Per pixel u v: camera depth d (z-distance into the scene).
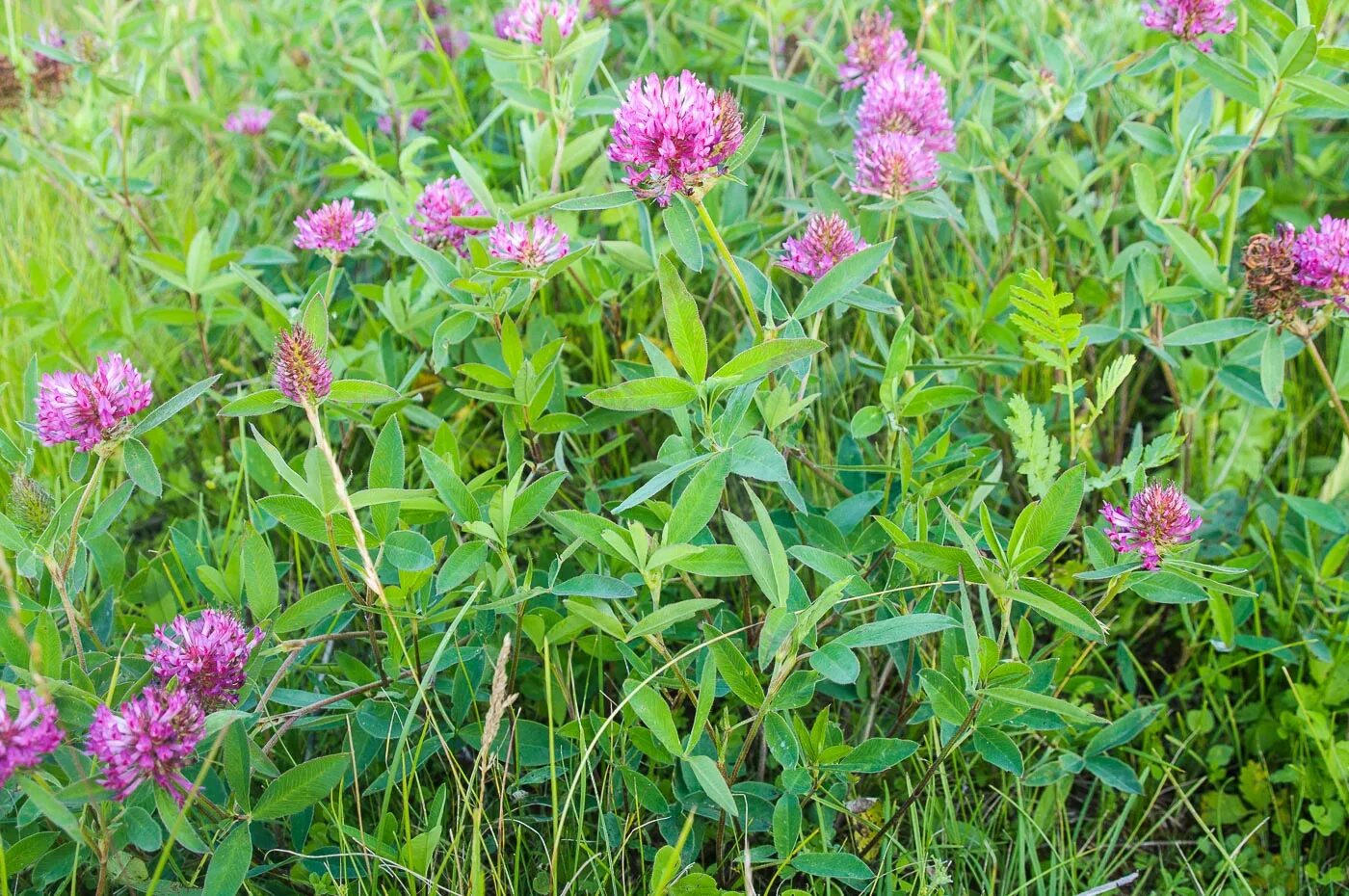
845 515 0.55
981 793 0.55
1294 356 0.64
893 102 0.60
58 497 0.59
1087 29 0.78
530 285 0.56
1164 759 0.57
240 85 0.89
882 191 0.58
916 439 0.58
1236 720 0.58
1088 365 0.65
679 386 0.48
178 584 0.57
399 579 0.50
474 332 0.64
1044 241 0.67
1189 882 0.55
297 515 0.49
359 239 0.60
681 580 0.56
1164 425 0.62
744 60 0.74
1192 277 0.62
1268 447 0.64
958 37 0.75
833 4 0.76
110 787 0.44
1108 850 0.54
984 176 0.69
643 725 0.52
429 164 0.75
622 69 0.82
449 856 0.51
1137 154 0.71
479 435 0.65
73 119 0.76
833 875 0.48
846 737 0.56
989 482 0.55
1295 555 0.58
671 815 0.51
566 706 0.54
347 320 0.70
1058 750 0.56
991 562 0.48
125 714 0.45
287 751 0.52
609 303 0.64
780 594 0.47
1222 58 0.58
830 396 0.65
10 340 0.67
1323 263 0.54
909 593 0.53
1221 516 0.61
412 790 0.53
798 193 0.69
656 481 0.47
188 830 0.45
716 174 0.49
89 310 0.70
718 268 0.65
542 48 0.61
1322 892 0.54
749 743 0.49
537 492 0.49
